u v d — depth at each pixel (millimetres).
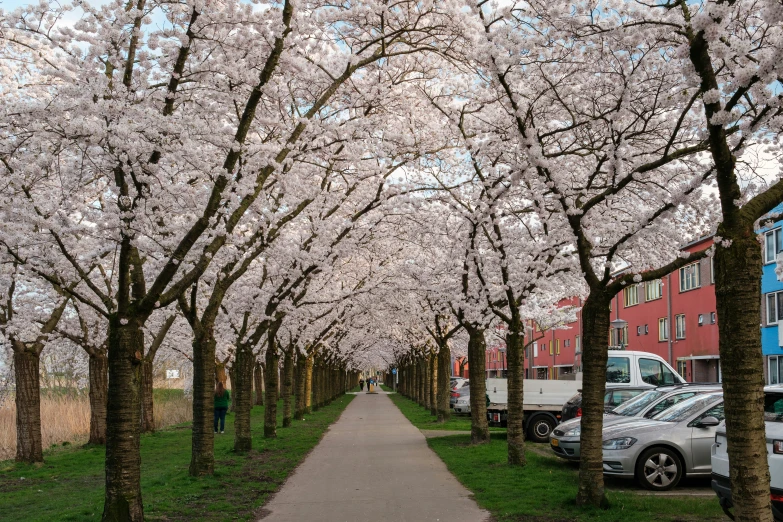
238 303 17266
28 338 16672
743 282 5469
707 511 8648
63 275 13219
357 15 11211
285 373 25391
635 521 8070
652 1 8641
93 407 19359
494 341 31906
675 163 11797
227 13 9359
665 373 18375
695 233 12523
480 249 15227
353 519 8875
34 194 11344
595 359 9094
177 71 9242
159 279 8281
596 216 12398
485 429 17234
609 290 9031
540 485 10766
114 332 8203
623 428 11320
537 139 9766
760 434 5363
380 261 23422
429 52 13203
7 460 16531
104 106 8477
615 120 9141
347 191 16234
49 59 12039
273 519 8930
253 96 9281
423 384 39281
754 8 7887
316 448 17594
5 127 8688
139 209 8992
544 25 8617
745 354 5410
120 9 8922
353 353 53094
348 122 12453
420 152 13242
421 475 12672
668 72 9234
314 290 22281
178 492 10758
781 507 7277
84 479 13180
